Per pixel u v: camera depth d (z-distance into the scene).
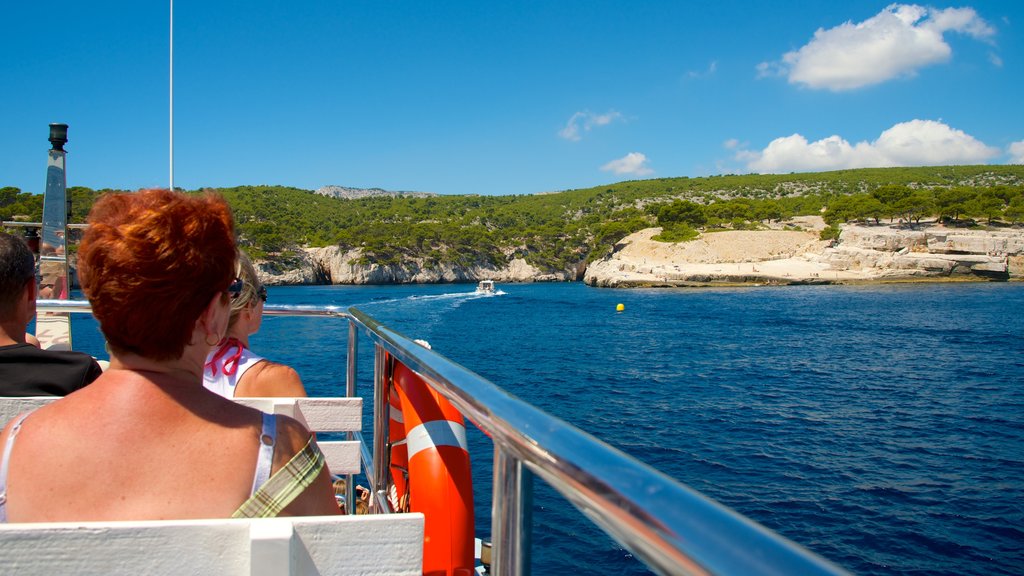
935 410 20.86
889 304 66.19
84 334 34.25
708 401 22.27
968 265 101.25
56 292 5.34
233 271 1.34
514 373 28.20
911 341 38.78
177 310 1.22
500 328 47.88
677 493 0.68
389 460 2.48
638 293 93.81
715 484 13.70
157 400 1.24
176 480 1.20
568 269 156.00
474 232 158.00
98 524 1.07
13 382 2.27
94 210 1.27
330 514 1.36
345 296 91.25
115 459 1.20
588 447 0.85
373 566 1.18
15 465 1.22
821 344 37.94
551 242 158.38
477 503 11.48
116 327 1.22
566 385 25.36
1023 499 12.66
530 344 38.47
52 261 5.30
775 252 117.75
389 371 2.47
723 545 0.56
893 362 31.06
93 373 2.41
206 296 1.26
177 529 1.09
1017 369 28.80
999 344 37.12
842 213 135.50
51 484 1.19
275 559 1.08
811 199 178.88
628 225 144.88
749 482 13.80
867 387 24.88
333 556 1.17
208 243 1.25
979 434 17.80
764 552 0.54
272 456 1.27
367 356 31.47
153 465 1.20
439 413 2.05
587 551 9.55
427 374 1.53
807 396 23.14
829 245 115.50
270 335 41.69
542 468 0.91
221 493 1.21
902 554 10.41
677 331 45.22
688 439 17.27
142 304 1.19
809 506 12.39
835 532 11.23
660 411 20.72
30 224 5.23
